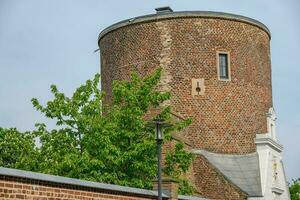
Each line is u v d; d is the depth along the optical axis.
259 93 53.12
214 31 51.00
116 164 35.81
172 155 38.28
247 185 47.25
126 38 52.41
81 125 38.25
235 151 50.31
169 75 50.22
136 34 51.81
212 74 50.50
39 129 39.44
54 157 37.38
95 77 39.94
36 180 21.05
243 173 48.47
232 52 51.47
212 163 47.91
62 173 36.12
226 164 48.91
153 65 50.75
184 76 50.16
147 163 36.09
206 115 50.03
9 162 53.69
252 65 52.75
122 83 40.16
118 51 52.97
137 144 36.25
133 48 51.88
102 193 24.55
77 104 38.94
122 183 35.31
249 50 52.66
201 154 48.41
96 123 37.53
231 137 50.41
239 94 51.34
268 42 56.16
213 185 47.28
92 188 24.02
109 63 53.94
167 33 50.69
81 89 39.44
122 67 52.44
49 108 38.88
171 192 30.83
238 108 51.16
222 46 51.12
